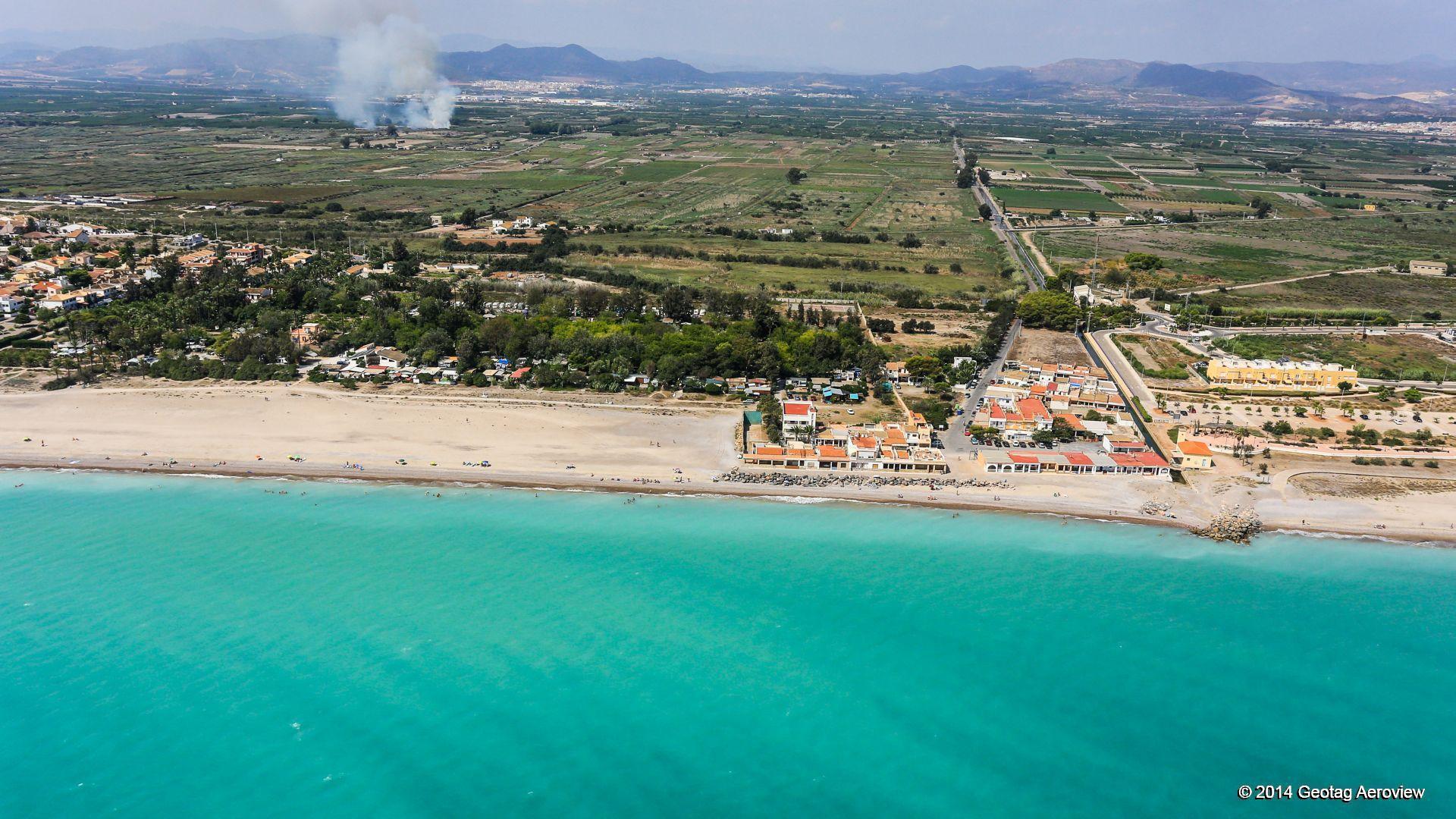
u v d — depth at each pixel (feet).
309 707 350.84
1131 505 509.76
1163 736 340.18
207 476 536.01
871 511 501.97
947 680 367.25
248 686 361.30
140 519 484.33
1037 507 506.07
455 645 385.50
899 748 334.24
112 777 319.06
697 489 522.88
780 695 359.66
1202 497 518.78
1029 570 444.96
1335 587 432.25
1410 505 511.81
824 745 335.67
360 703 353.10
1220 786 318.24
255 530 474.49
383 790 314.14
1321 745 336.90
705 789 315.58
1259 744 337.31
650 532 476.54
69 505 498.69
